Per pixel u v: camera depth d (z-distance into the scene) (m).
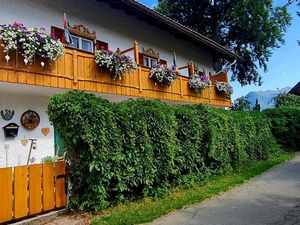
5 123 9.77
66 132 6.41
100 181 6.33
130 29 15.83
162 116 7.99
